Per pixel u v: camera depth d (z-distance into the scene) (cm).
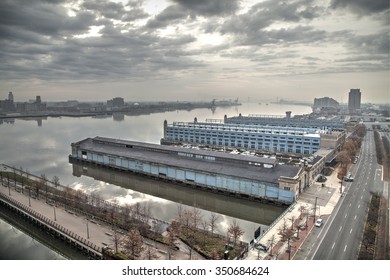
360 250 9700
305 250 9769
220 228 13012
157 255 9619
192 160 19275
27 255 11294
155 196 17338
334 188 16138
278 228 11406
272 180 15300
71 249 11062
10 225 14288
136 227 11150
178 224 11262
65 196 14800
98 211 12925
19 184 17488
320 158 19250
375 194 14950
